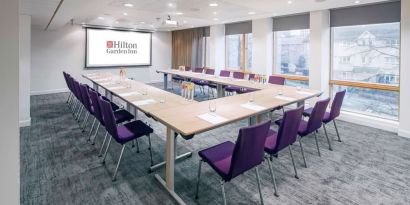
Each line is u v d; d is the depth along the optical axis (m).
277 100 3.41
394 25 4.71
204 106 3.02
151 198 2.40
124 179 2.74
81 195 2.44
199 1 4.71
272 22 6.84
